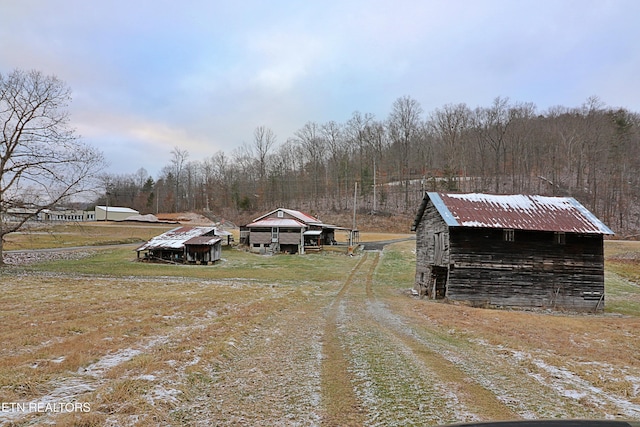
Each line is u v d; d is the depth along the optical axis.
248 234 58.66
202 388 7.16
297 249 52.62
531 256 24.23
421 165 90.06
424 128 91.06
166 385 6.91
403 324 15.18
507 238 24.25
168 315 14.94
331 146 97.25
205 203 116.00
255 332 12.64
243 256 47.78
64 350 9.10
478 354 10.39
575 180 84.88
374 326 14.32
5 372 7.19
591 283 24.22
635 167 83.12
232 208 104.31
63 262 39.22
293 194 99.31
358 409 6.23
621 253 45.84
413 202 84.19
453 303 23.59
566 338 13.34
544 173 87.56
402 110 93.88
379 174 91.56
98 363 8.28
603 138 83.06
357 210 84.12
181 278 31.28
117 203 126.75
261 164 101.62
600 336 14.02
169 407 6.04
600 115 87.75
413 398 6.75
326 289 27.83
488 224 23.47
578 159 83.88
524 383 7.91
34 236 51.25
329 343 11.27
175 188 125.62
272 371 8.36
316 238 55.16
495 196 27.28
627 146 82.44
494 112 87.38
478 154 89.81
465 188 80.56
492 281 23.98
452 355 10.11
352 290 27.78
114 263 39.72
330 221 79.25
